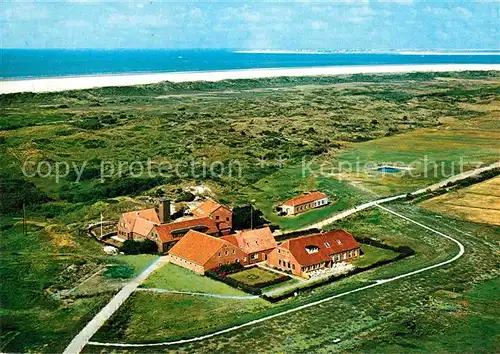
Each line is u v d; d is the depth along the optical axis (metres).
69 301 86.06
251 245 104.44
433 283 92.38
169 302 85.56
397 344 72.06
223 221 118.81
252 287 90.31
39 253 105.38
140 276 95.25
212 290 90.25
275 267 101.38
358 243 107.88
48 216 130.12
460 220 126.94
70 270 96.88
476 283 92.69
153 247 108.19
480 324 78.06
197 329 76.94
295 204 133.75
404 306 83.38
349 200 142.38
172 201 138.25
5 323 79.25
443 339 73.75
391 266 101.12
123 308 83.25
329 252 101.81
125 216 115.56
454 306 83.56
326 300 85.62
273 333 75.12
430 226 123.12
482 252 107.81
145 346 72.12
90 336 74.94
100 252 107.25
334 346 71.44
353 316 80.00
